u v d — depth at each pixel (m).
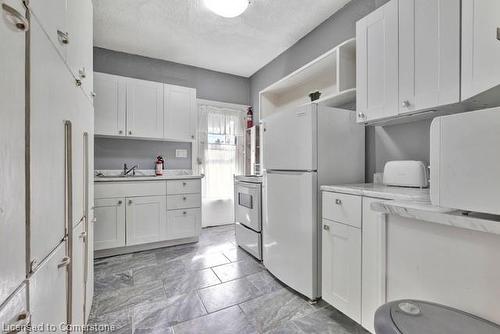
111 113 2.64
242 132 3.84
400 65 1.34
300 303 1.62
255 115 3.69
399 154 1.73
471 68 0.91
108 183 2.38
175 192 2.72
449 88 1.12
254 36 2.62
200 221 2.88
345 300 1.37
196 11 2.17
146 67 3.12
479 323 0.63
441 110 1.27
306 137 1.63
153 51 2.97
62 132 0.77
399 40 1.35
